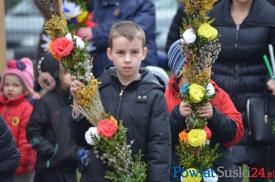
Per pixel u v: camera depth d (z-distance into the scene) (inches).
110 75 332.5
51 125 406.6
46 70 408.8
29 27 917.8
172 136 345.1
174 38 456.8
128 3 476.4
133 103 327.0
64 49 319.3
